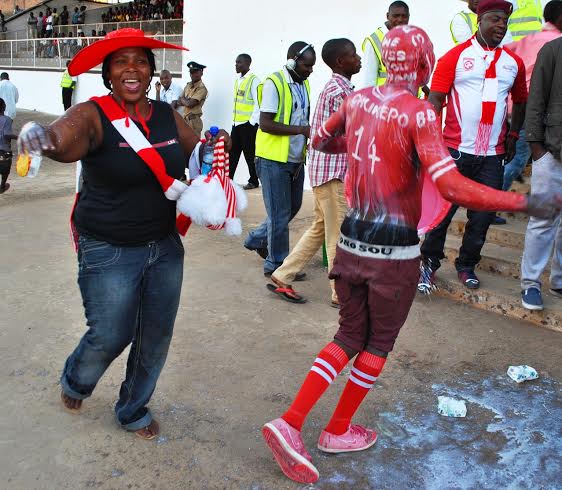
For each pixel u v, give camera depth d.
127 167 2.52
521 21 5.76
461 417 3.27
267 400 3.37
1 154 9.14
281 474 2.77
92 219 2.61
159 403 3.32
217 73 11.00
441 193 2.33
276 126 4.74
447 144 4.45
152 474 2.74
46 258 5.88
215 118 11.24
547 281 4.78
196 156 2.79
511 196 2.22
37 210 8.08
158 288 2.78
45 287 5.05
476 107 4.27
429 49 2.52
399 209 2.55
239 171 10.72
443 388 3.56
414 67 2.50
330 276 2.77
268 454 2.91
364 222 2.60
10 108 14.52
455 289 4.90
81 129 2.38
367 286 2.64
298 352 3.96
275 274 4.82
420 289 4.80
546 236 4.23
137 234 2.65
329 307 4.75
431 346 4.09
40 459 2.81
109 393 3.40
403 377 3.67
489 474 2.82
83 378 2.89
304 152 5.00
